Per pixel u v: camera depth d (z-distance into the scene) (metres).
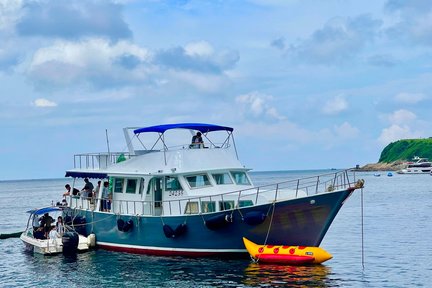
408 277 28.77
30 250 40.06
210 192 33.19
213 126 35.41
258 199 30.89
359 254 36.09
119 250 35.81
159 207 34.44
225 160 34.78
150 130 34.72
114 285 27.92
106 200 37.31
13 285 29.22
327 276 28.27
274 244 30.97
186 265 30.89
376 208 75.56
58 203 42.53
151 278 28.72
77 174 40.28
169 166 33.59
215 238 31.38
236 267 29.98
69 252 36.72
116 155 38.59
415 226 52.03
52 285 28.69
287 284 26.58
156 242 33.31
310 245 30.50
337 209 29.66
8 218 75.00
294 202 29.75
